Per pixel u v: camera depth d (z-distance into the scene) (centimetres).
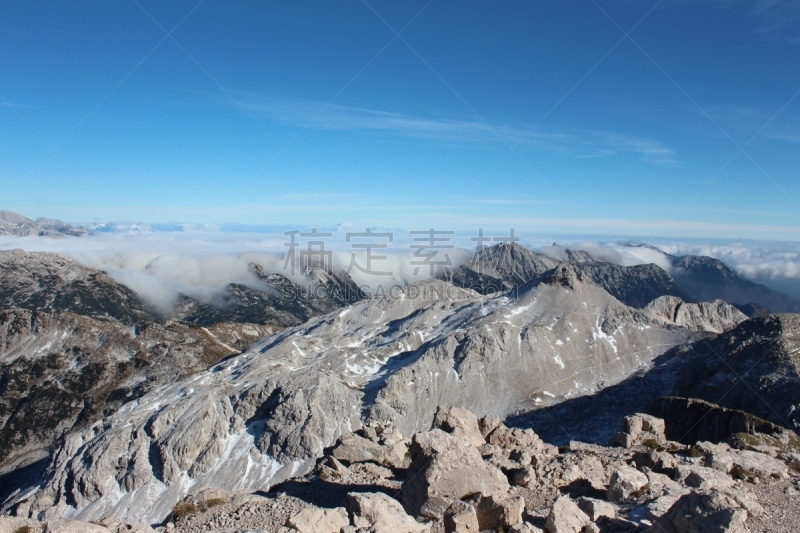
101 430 17612
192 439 15175
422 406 16912
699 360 14538
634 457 4262
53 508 14512
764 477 3512
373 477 4525
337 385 16988
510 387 17525
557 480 3853
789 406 10138
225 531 3003
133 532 2847
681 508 2497
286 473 13862
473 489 3503
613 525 2786
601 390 16512
